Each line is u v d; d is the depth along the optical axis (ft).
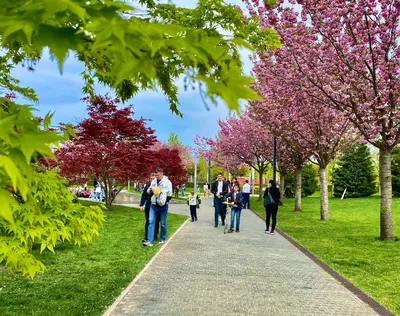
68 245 31.27
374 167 143.84
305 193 146.30
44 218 18.11
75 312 15.58
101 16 3.67
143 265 25.05
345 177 136.67
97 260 26.35
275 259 28.76
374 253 31.73
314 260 28.53
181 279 21.94
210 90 4.01
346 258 29.58
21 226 16.89
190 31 4.14
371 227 50.72
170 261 26.89
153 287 20.12
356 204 97.76
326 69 39.42
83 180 67.67
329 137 57.62
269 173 164.04
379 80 39.42
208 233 43.21
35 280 20.58
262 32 11.18
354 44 37.81
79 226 20.83
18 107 5.72
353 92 39.78
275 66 43.68
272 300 18.38
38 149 4.24
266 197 44.62
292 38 38.52
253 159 114.32
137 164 64.59
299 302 18.19
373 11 35.58
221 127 112.37
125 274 22.38
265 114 60.80
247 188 89.20
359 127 38.68
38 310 15.70
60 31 3.57
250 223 55.57
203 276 22.79
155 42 3.84
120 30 3.56
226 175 202.59
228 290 19.92
